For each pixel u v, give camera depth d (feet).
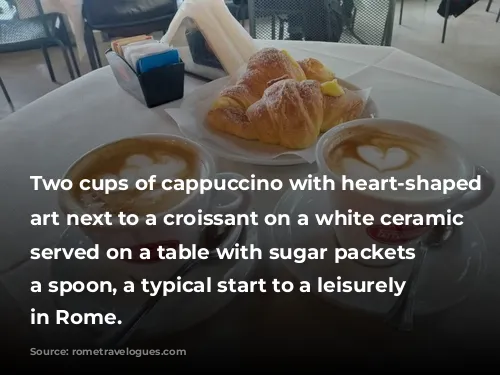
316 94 1.96
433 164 1.28
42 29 6.53
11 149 1.94
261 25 4.65
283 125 1.86
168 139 1.41
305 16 4.48
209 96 2.29
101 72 2.67
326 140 1.36
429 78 2.47
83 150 1.95
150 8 6.69
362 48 2.87
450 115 2.10
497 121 2.05
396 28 10.11
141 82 2.19
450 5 8.96
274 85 1.99
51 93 2.43
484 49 8.89
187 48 2.66
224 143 1.96
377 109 2.12
